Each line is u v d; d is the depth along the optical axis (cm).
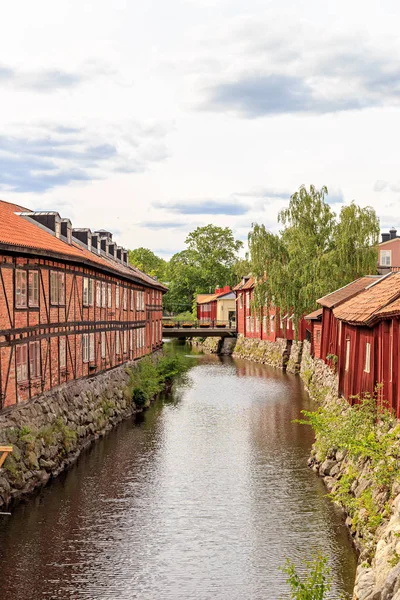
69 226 2922
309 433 2753
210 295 10012
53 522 1662
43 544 1525
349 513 1634
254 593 1293
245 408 3406
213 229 11219
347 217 4488
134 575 1371
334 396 2805
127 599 1267
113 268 3161
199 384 4466
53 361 2330
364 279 3484
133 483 2005
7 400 1884
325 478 2005
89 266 2777
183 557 1462
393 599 934
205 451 2422
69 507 1777
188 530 1619
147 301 4859
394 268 4169
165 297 11006
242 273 9081
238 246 11306
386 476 1375
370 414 1764
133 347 4106
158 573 1380
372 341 1905
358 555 1444
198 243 11212
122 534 1592
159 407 3453
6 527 1625
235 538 1566
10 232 1988
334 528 1620
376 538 1289
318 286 4425
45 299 2242
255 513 1733
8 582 1333
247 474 2108
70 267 2553
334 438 1919
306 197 4891
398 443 1419
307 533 1588
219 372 5297
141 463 2242
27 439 1919
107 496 1875
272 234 5069
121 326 3650
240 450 2441
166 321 8856
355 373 2200
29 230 2325
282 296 4875
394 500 1265
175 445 2522
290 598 1270
